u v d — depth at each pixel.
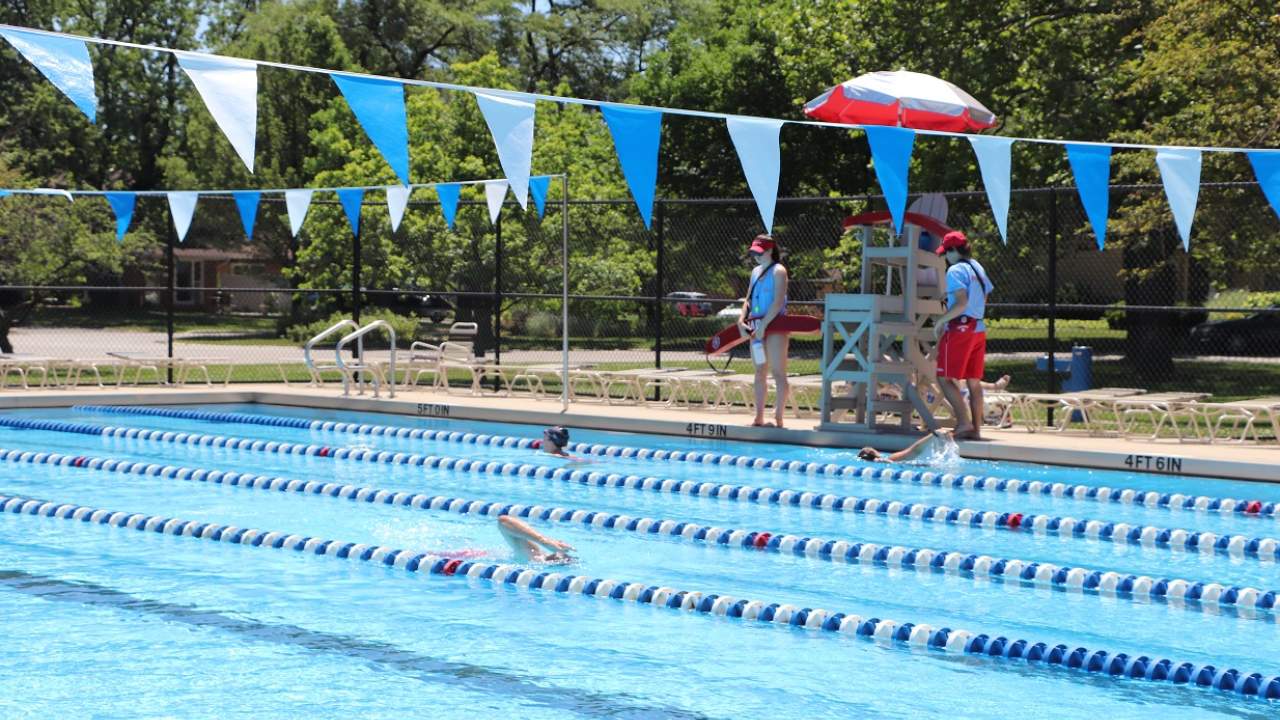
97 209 27.12
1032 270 23.11
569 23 49.91
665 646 5.90
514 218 23.48
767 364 13.41
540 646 5.88
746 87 34.19
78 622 6.21
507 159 7.71
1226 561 8.08
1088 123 21.81
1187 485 10.68
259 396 17.08
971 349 12.19
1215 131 18.19
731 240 30.22
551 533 8.81
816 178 34.12
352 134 36.19
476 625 6.25
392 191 14.71
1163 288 22.97
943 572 7.74
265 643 5.87
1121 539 8.80
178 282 47.31
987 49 22.55
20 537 8.45
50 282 25.59
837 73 23.94
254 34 43.12
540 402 16.08
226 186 40.62
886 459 11.80
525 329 27.55
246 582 7.16
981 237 22.77
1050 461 11.84
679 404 15.84
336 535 8.58
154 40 50.59
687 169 35.25
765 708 5.00
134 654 5.66
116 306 42.31
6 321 24.25
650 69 37.44
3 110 45.62
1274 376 23.11
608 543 8.47
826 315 13.09
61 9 48.50
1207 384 22.05
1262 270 19.59
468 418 15.37
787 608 6.43
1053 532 9.04
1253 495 10.17
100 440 13.62
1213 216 18.31
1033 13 22.77
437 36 47.62
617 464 12.05
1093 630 6.37
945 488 10.79
